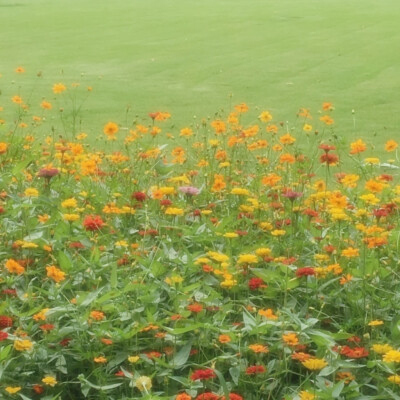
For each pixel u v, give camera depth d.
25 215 4.05
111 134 4.75
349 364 2.98
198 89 11.31
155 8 22.36
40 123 7.35
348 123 9.24
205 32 17.36
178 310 3.22
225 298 3.59
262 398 2.99
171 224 4.20
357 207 4.46
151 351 3.15
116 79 12.12
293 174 5.13
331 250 3.69
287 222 4.27
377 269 3.64
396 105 10.22
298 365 3.13
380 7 21.92
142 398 2.72
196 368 3.10
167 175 4.92
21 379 3.00
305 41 15.94
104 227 4.16
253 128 5.34
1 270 3.70
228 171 5.32
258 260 3.80
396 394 2.91
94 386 2.88
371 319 3.35
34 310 3.14
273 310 3.50
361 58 13.88
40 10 22.08
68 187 4.68
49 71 12.94
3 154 5.24
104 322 3.11
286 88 11.41
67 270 3.55
